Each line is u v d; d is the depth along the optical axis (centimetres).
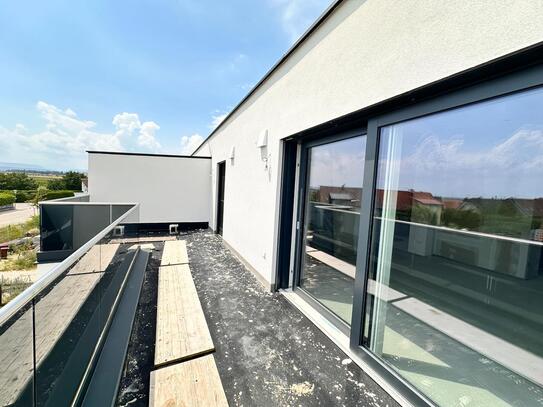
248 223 457
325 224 295
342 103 221
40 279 116
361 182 238
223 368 210
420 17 153
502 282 148
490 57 120
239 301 331
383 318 208
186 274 423
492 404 156
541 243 129
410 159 186
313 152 320
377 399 182
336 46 230
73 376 158
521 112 128
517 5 111
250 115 454
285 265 361
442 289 175
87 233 543
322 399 181
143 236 718
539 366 138
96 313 204
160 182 802
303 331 266
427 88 155
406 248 192
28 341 108
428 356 184
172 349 229
